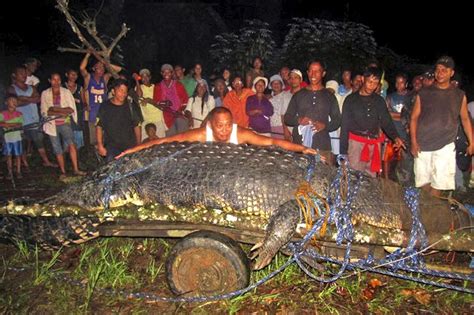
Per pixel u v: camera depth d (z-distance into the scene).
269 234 4.16
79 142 9.71
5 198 7.50
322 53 15.09
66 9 7.83
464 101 5.86
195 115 9.06
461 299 4.54
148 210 4.56
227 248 4.18
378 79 6.18
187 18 19.42
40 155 10.22
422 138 5.96
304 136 6.35
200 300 4.25
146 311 4.38
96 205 4.74
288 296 4.55
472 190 7.95
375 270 4.46
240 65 15.11
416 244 4.44
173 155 4.75
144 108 9.00
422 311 4.39
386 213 4.58
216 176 4.57
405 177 8.10
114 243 5.56
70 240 4.89
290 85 8.37
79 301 4.53
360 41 15.46
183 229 4.54
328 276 4.76
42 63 15.58
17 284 4.81
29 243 5.02
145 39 18.52
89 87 9.10
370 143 6.32
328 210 4.30
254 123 8.23
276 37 22.95
